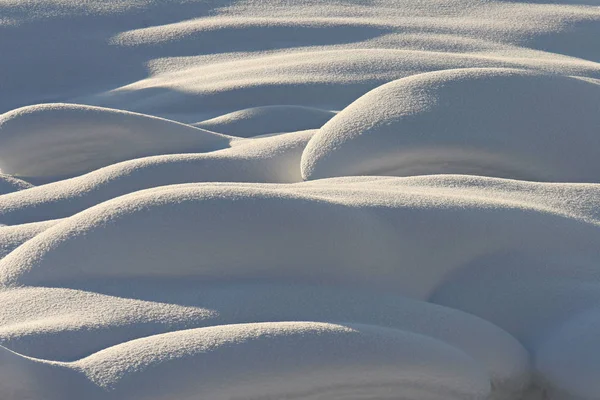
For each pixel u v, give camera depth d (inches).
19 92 380.8
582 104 221.8
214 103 339.0
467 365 140.2
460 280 164.9
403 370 134.7
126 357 129.0
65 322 140.0
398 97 219.0
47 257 154.7
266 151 234.7
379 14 441.4
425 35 410.3
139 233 152.6
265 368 128.4
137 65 395.5
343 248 157.4
